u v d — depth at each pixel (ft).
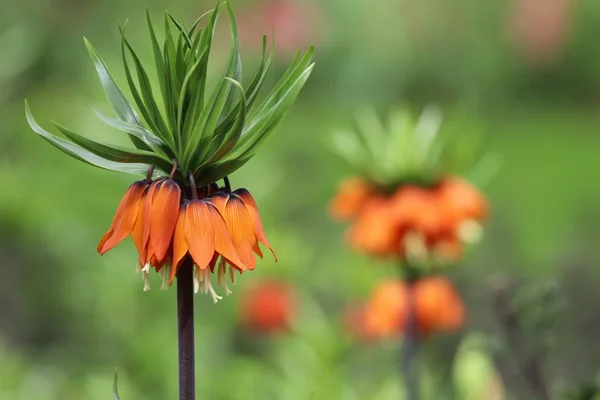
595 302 30.32
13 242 32.76
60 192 30.63
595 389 14.53
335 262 32.22
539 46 64.34
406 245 19.67
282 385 25.55
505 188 45.37
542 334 15.21
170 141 9.09
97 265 29.17
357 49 59.67
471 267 32.96
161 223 8.83
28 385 27.50
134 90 9.06
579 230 37.70
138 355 27.45
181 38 9.09
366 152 19.79
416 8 61.62
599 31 65.21
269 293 28.27
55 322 32.14
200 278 9.24
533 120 59.41
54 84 42.19
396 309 20.33
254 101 9.27
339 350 25.18
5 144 34.27
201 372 26.86
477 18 63.67
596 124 58.44
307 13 55.01
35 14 45.03
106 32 45.62
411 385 20.15
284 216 37.73
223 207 9.05
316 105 56.59
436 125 19.58
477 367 20.31
